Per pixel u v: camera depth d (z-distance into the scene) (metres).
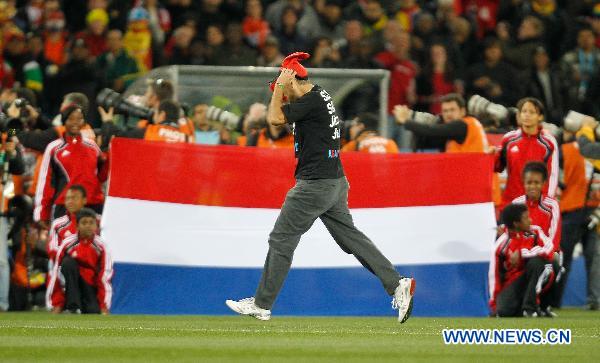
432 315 37.97
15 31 55.94
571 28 65.31
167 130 40.16
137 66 56.00
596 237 44.06
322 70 45.66
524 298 37.59
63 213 38.34
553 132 43.38
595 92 58.50
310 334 28.27
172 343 25.41
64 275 37.53
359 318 36.44
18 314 37.91
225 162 38.03
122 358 22.30
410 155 38.16
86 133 39.56
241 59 56.66
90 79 54.50
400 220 38.06
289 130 40.53
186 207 37.81
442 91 57.38
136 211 37.62
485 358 22.72
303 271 37.94
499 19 66.12
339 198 29.77
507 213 37.38
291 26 60.00
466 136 39.88
